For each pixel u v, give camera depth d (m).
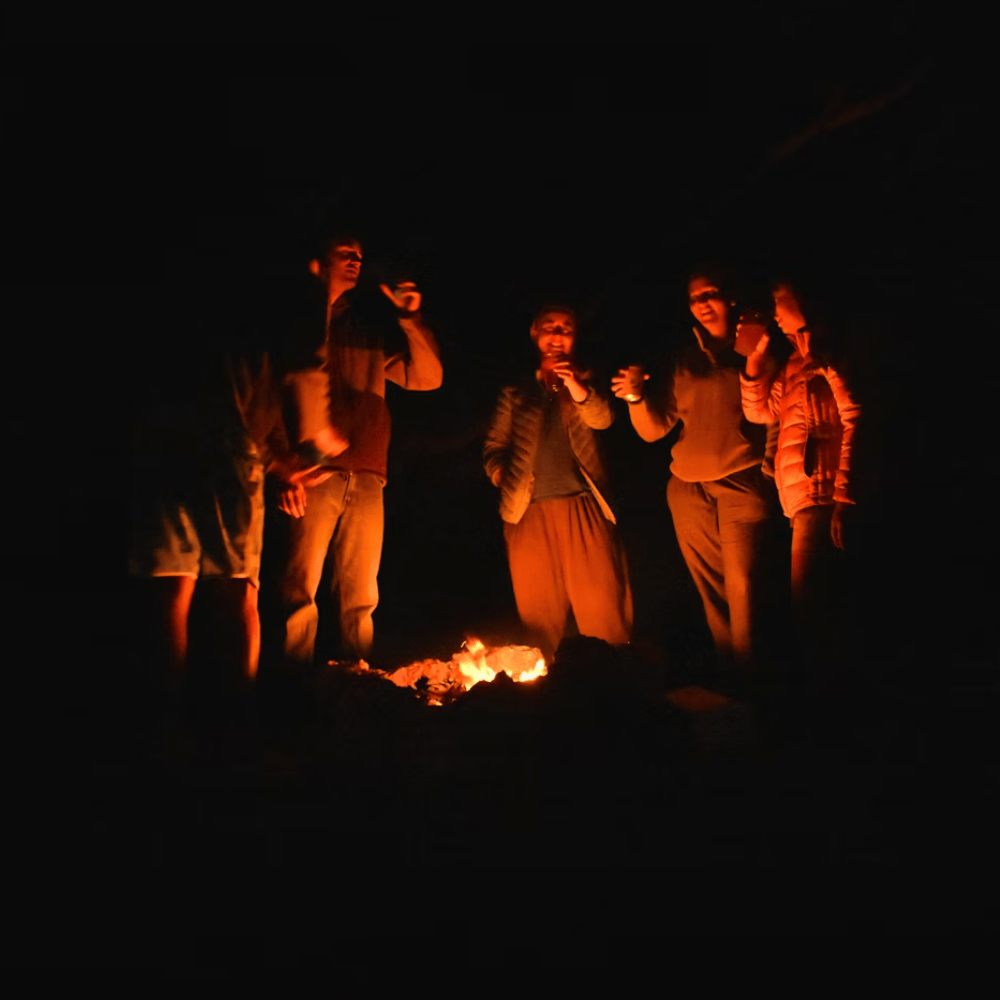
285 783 5.11
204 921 3.96
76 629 6.49
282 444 6.15
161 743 5.15
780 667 6.61
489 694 5.96
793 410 6.27
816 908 3.98
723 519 6.89
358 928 3.93
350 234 6.61
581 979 3.66
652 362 9.34
